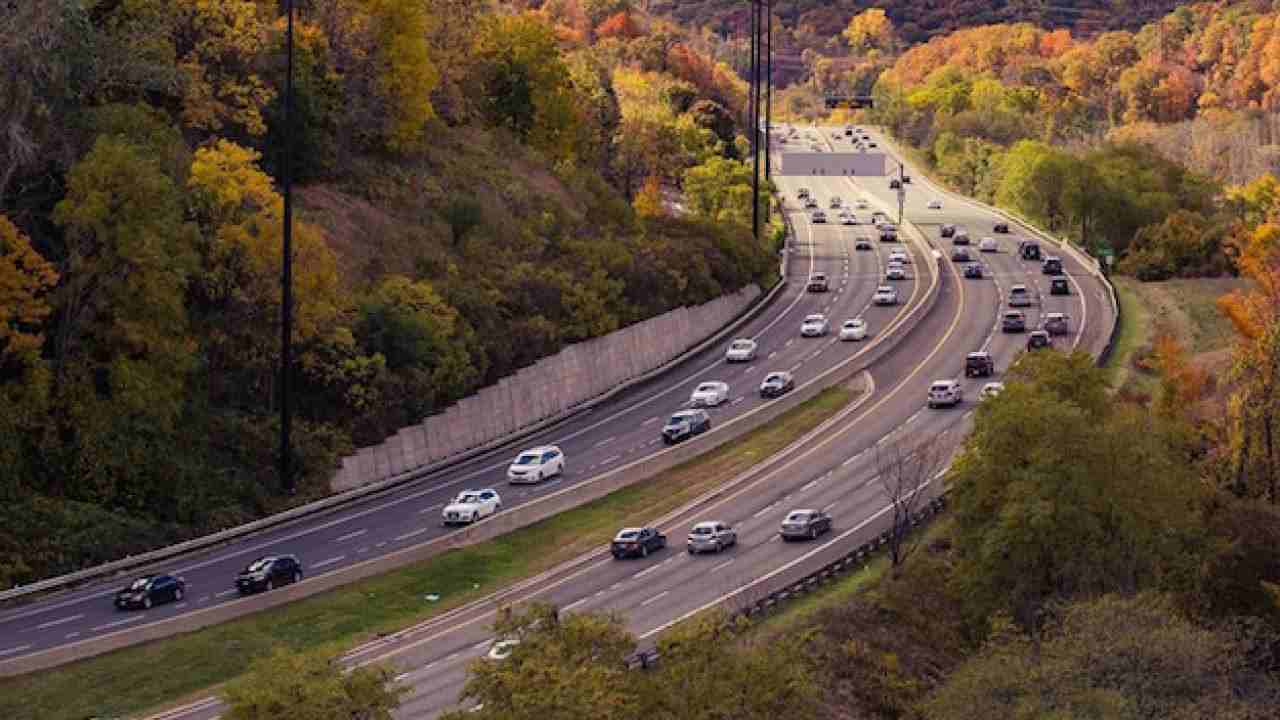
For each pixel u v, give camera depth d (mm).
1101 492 88438
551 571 96125
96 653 82812
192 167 116625
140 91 127000
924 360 146000
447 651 82688
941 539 98062
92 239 105438
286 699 56625
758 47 194750
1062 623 77250
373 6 151625
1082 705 67812
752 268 175000
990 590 88062
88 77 117375
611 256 151000
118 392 104250
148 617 88375
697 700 60219
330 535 104750
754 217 190375
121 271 105562
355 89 149750
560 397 135750
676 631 63906
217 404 114312
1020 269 189375
